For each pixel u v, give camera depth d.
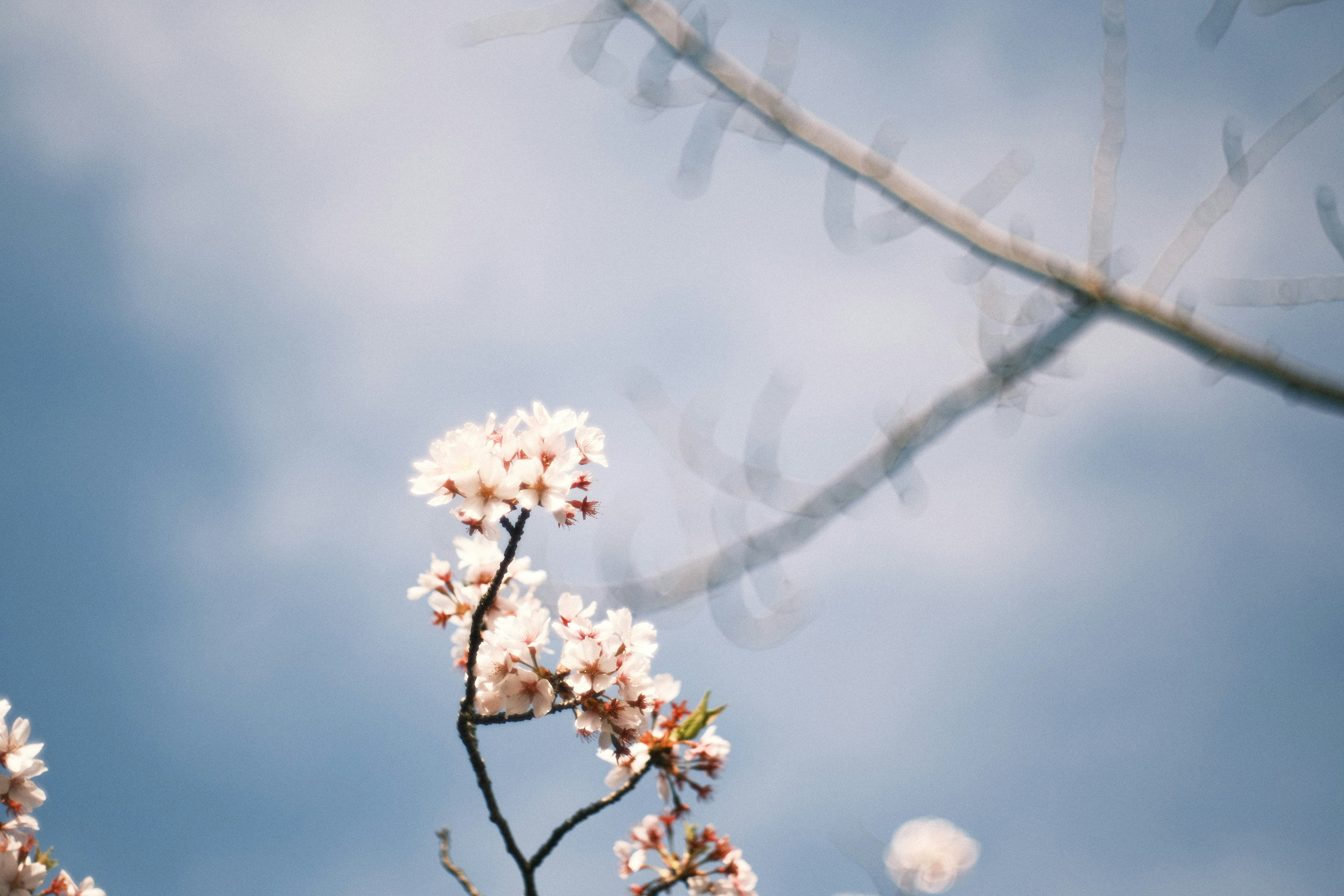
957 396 1.95
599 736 1.99
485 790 1.93
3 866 2.01
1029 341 1.93
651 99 1.93
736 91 1.92
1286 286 1.95
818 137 1.93
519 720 1.97
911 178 1.93
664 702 2.02
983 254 1.92
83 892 2.05
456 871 1.96
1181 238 1.93
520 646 1.99
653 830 2.05
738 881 2.03
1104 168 1.93
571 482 1.96
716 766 2.00
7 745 2.04
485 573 2.03
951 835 2.12
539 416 1.98
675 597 1.99
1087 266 1.92
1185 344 1.92
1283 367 1.91
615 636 1.99
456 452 1.97
